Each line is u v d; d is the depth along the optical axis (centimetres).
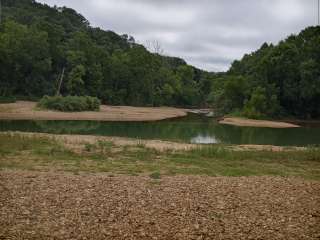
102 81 9962
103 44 13538
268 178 1603
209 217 1009
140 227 919
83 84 9388
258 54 10644
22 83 8756
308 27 10406
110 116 6397
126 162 1942
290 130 5491
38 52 8912
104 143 2606
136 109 8469
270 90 8194
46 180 1351
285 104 8594
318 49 8869
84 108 6869
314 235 906
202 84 14488
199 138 4059
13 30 8744
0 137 2614
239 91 8400
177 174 1641
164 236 872
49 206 1041
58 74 9738
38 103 6838
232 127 5597
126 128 4797
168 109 9788
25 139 2608
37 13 14862
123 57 10881
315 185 1464
